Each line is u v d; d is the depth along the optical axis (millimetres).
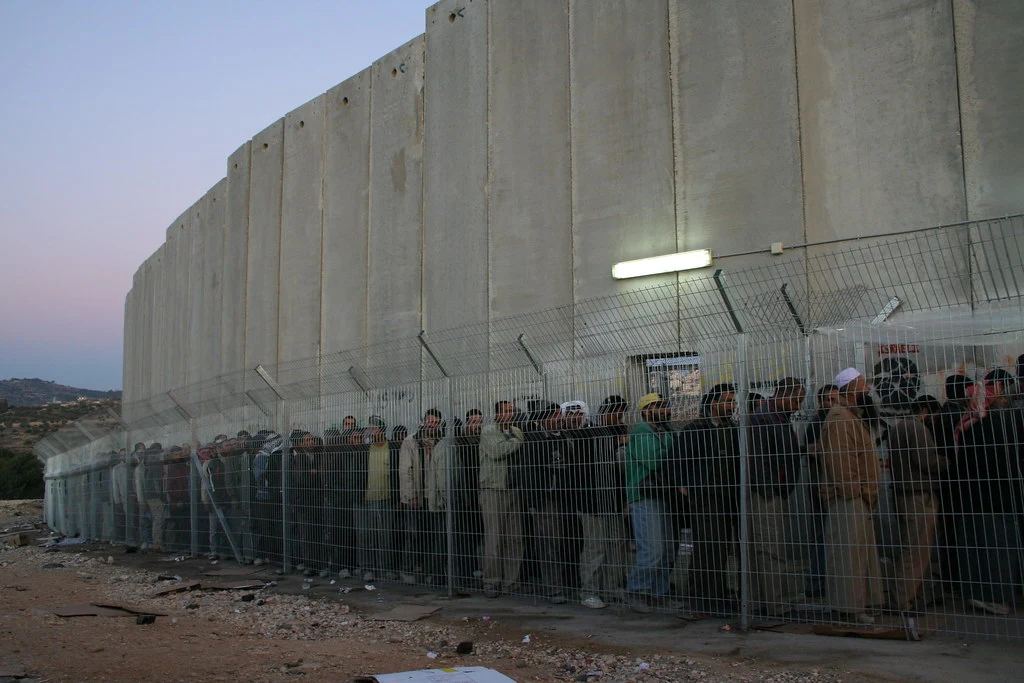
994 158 8820
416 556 9508
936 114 9234
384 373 14953
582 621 7430
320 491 10945
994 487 6055
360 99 17094
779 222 10227
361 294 16578
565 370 8484
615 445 7812
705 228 10883
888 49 9617
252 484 12539
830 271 8953
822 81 10070
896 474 6457
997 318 6340
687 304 10805
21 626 8117
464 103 14438
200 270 24406
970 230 8844
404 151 15727
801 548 6742
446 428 9289
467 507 8992
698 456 7266
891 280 8719
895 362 6648
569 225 12531
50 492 22672
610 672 5824
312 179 18406
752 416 6980
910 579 6301
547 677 5793
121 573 12305
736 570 7059
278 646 7023
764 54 10562
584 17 12547
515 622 7531
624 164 11844
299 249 18609
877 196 9547
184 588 10312
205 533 13797
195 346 24422
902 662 5633
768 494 6855
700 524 7242
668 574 7441
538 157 13055
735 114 10750
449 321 14352
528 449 8445
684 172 11188
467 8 14555
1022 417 6066
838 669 5543
